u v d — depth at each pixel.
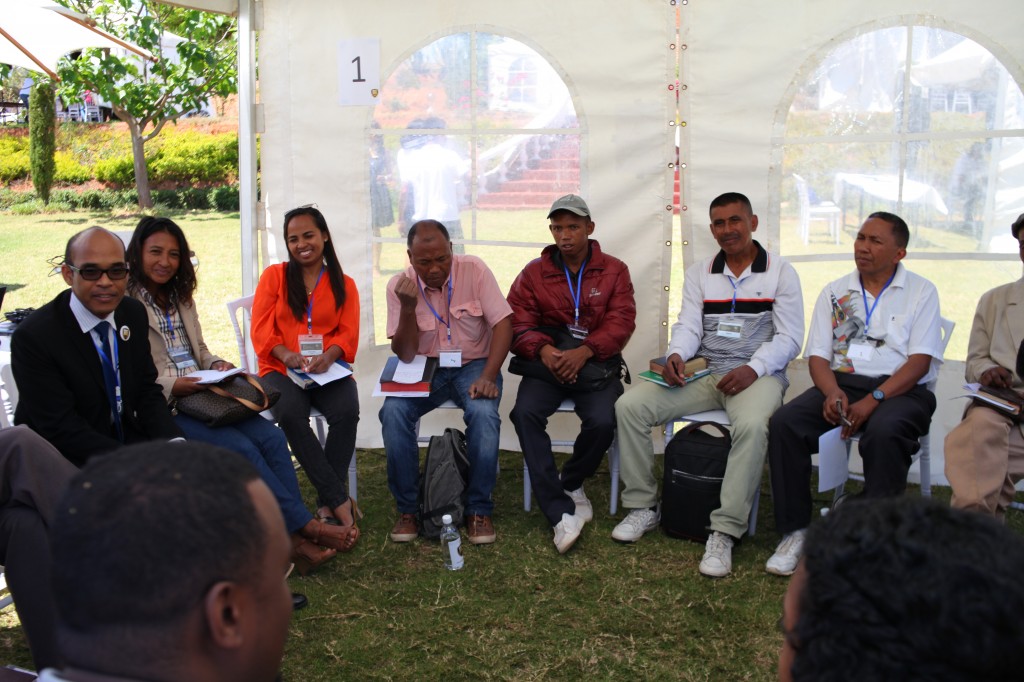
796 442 3.63
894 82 4.26
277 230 4.77
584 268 4.09
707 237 4.50
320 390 3.96
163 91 14.05
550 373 4.00
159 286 3.75
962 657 0.72
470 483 3.87
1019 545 0.79
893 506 0.83
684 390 3.97
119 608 0.83
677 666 2.85
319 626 3.13
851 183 4.39
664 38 4.38
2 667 2.38
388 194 4.72
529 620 3.15
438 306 4.11
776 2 4.29
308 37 4.59
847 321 3.83
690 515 3.75
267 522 0.93
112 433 3.11
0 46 5.77
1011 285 3.71
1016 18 4.07
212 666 0.87
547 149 4.59
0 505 2.54
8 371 3.81
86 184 16.47
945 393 4.41
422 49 4.57
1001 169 4.21
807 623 0.80
